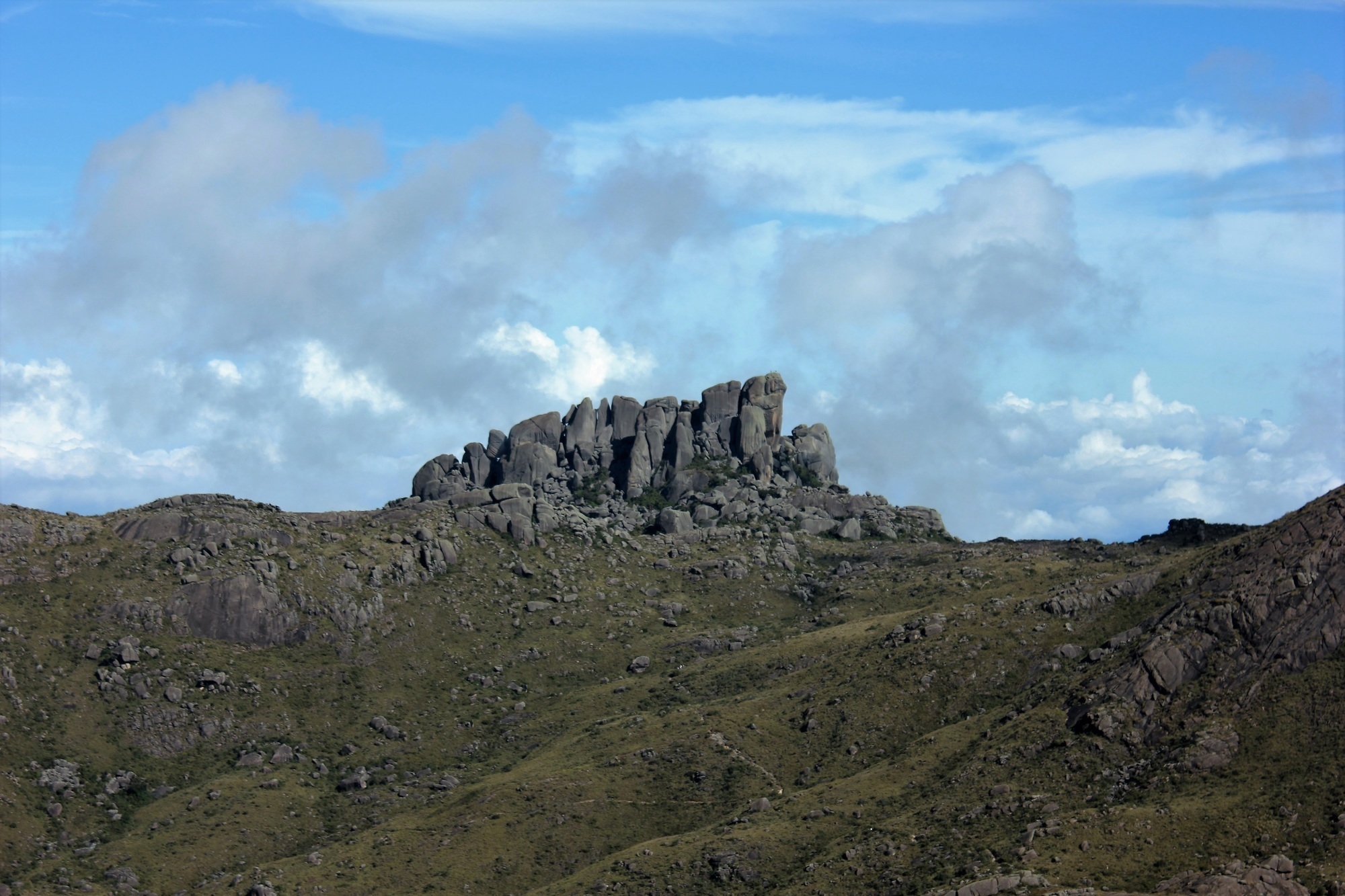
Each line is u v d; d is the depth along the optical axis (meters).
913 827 187.50
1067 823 173.88
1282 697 185.12
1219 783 176.88
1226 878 157.38
